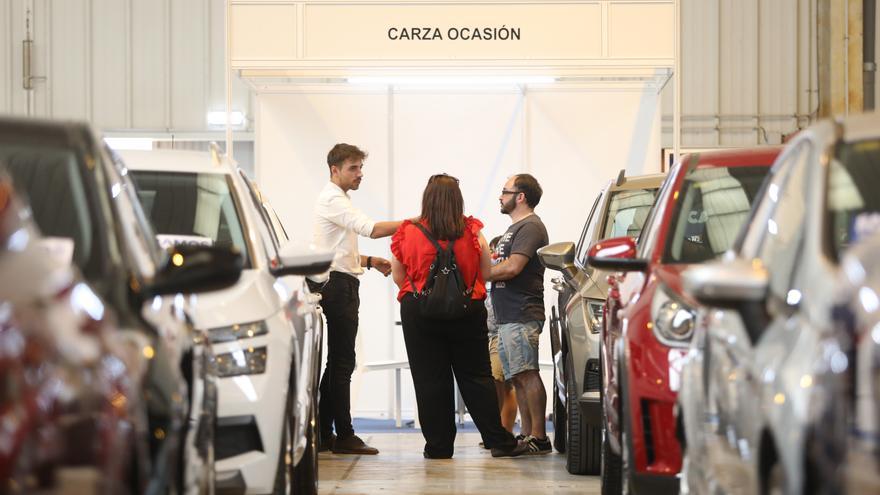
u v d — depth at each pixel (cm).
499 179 3472
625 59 3130
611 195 2392
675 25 3130
